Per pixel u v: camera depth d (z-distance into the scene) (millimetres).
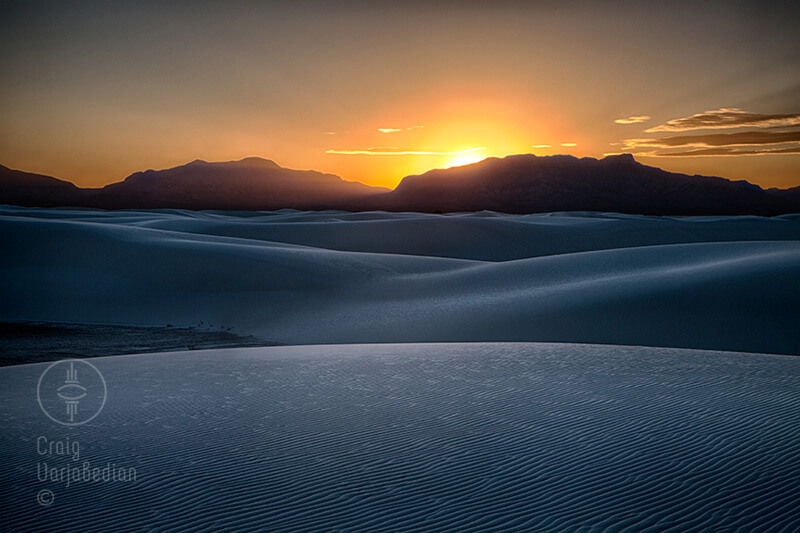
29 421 10008
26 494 6898
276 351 17953
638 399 10469
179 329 24172
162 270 30953
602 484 6758
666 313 21750
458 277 32000
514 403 10516
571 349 16953
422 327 23453
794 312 20516
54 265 31109
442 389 11820
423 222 67812
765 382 11703
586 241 67125
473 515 6137
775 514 5863
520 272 32062
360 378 13188
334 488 6918
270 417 10008
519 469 7328
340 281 31078
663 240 71000
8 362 18656
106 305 26859
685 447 7785
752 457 7316
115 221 68875
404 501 6516
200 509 6434
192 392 12117
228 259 32719
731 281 23719
